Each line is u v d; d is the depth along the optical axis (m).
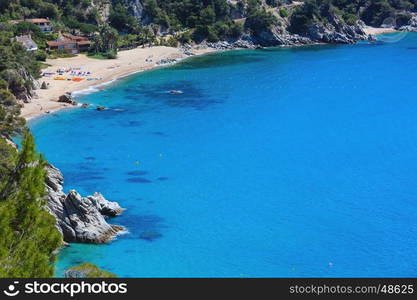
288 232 86.38
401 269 75.75
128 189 101.94
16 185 45.25
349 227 87.81
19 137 118.69
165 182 105.44
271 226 88.38
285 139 131.75
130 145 126.56
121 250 79.69
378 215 91.69
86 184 103.88
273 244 82.75
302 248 81.56
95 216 82.94
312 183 105.06
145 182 105.38
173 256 78.69
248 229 87.19
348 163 115.38
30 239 41.94
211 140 130.75
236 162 116.25
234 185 104.31
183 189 102.25
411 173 109.44
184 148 125.12
